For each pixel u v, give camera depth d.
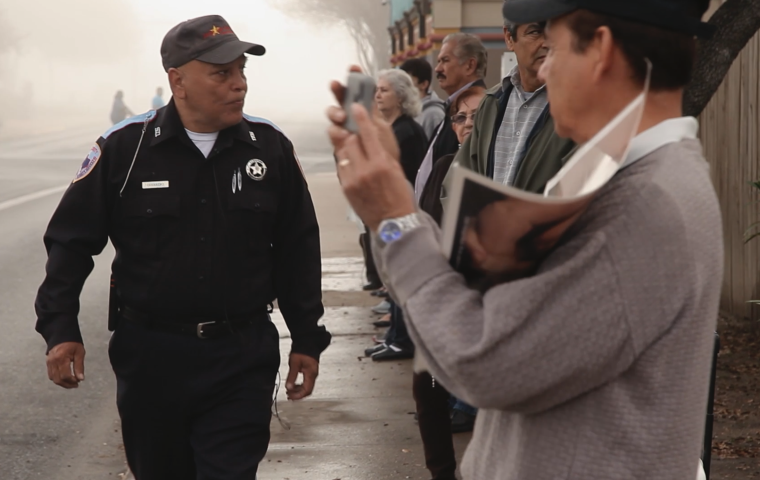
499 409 1.35
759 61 6.51
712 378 2.95
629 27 1.36
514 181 3.12
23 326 7.38
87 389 5.81
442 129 4.67
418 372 1.46
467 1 15.71
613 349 1.27
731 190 7.06
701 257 1.30
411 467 4.34
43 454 4.66
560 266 1.28
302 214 3.23
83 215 3.05
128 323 3.05
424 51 18.77
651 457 1.32
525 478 1.38
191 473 3.15
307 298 3.23
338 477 4.23
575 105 1.43
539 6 1.42
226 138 3.07
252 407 3.01
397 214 1.37
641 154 1.36
